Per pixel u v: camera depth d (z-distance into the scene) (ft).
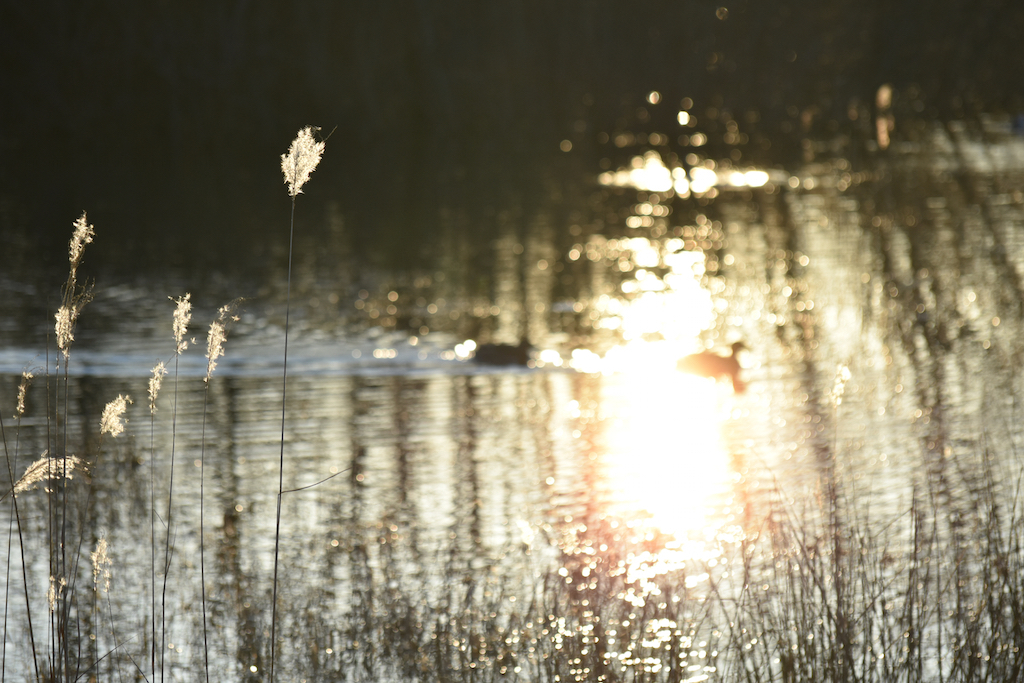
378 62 315.78
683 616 48.03
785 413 85.15
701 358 98.12
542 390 93.97
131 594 51.90
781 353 105.40
